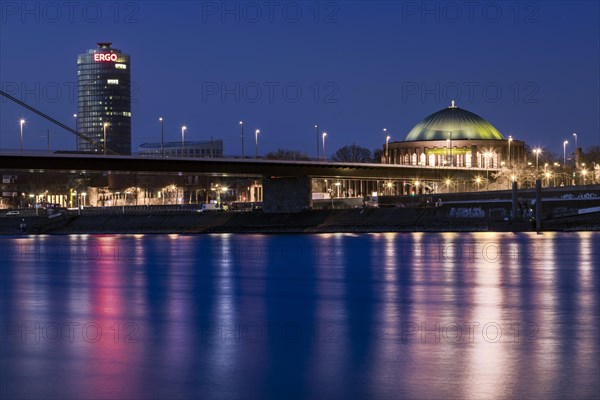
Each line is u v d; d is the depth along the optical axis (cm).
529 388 6444
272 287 12925
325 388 6556
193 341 8288
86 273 15575
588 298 11088
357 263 16775
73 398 6419
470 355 7506
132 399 6375
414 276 14100
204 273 15288
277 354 7669
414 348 7825
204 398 6375
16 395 6500
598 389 6406
